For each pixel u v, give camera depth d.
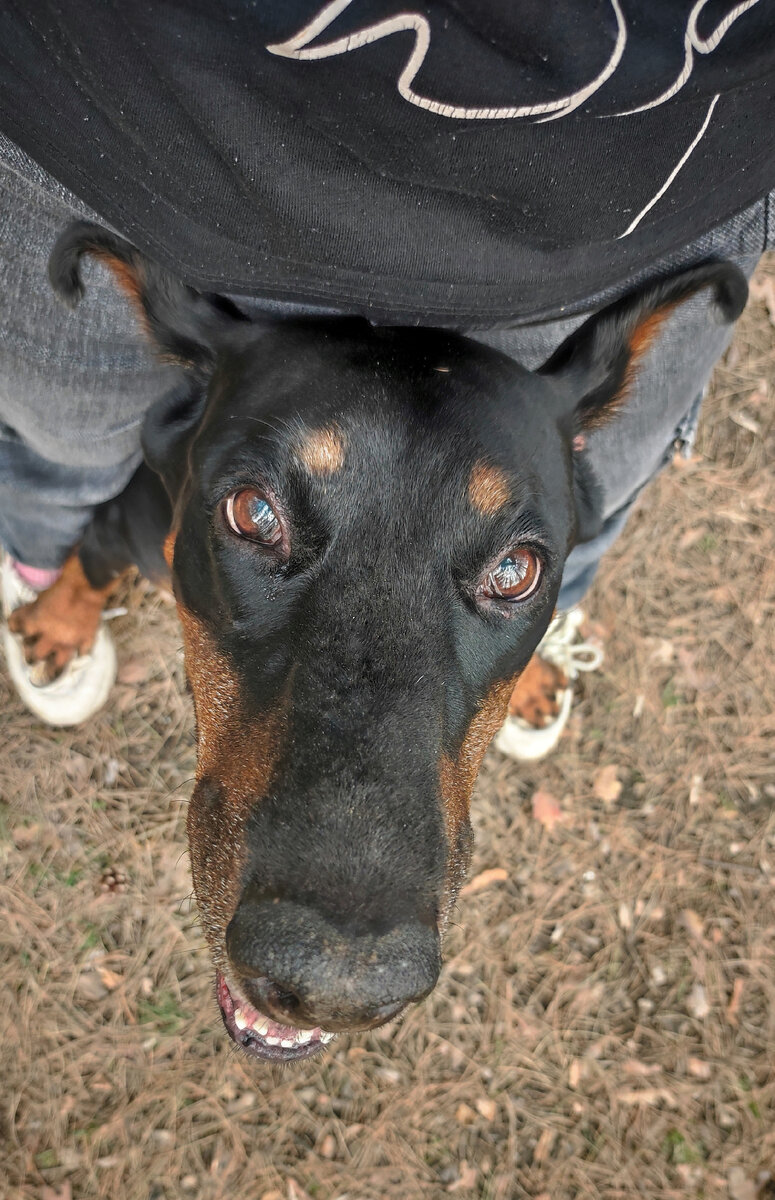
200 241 0.28
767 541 0.68
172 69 0.23
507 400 0.34
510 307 0.30
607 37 0.21
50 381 0.37
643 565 0.66
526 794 0.62
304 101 0.23
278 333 0.34
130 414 0.40
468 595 0.33
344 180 0.25
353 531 0.32
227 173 0.26
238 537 0.33
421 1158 0.55
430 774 0.31
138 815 0.58
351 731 0.30
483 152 0.24
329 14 0.21
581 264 0.29
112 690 0.59
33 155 0.28
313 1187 0.54
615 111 0.23
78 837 0.57
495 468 0.33
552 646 0.60
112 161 0.27
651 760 0.63
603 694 0.64
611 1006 0.59
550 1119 0.57
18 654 0.55
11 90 0.26
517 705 0.60
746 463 0.69
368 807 0.29
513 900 0.60
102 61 0.24
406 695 0.31
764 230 0.36
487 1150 0.56
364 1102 0.55
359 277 0.28
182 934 0.56
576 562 0.47
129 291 0.35
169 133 0.25
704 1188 0.56
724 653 0.66
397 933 0.28
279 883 0.28
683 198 0.27
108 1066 0.54
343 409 0.32
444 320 0.31
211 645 0.34
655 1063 0.58
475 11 0.20
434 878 0.29
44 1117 0.52
